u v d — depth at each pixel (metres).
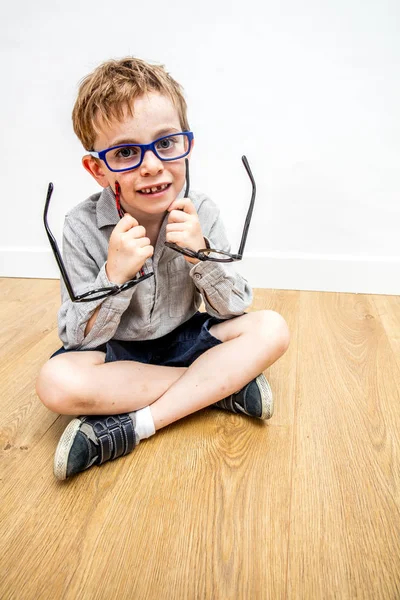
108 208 0.75
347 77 1.19
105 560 0.52
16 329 1.16
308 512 0.58
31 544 0.54
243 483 0.63
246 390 0.75
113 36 1.25
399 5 1.12
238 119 1.27
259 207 1.34
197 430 0.75
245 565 0.51
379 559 0.51
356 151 1.25
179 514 0.58
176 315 0.82
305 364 0.95
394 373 0.91
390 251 1.33
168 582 0.49
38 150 1.38
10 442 0.73
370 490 0.61
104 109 0.64
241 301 0.78
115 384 0.70
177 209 0.69
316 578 0.49
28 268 1.53
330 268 1.37
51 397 0.66
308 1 1.15
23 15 1.25
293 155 1.28
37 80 1.31
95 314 0.70
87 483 0.64
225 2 1.18
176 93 0.72
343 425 0.75
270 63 1.21
